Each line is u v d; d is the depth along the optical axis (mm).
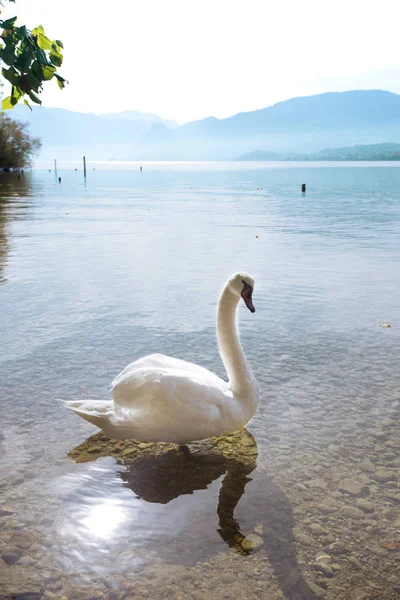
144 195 19516
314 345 3480
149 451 2271
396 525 1803
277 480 2059
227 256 6797
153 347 3441
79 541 1721
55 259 6551
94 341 3537
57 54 1288
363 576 1593
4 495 1938
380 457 2207
